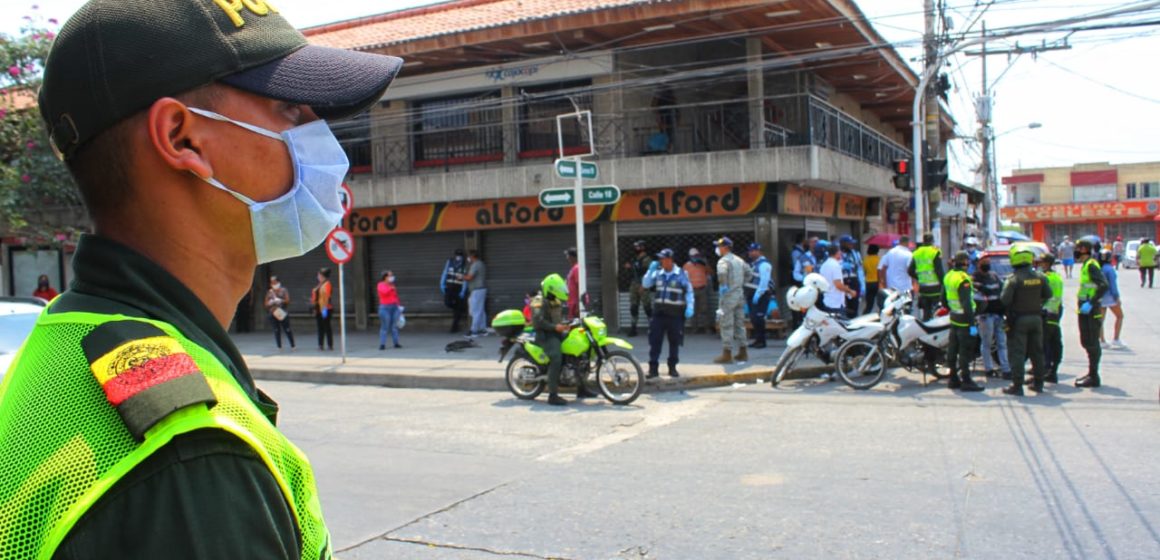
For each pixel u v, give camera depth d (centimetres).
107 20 110
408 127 1980
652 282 1204
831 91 2230
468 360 1464
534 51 1806
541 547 522
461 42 1745
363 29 2133
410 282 2016
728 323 1321
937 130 1755
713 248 1736
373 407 1092
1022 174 7638
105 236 117
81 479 91
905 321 1140
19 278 2398
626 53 1789
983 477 649
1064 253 4062
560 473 702
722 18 1605
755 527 546
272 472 102
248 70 116
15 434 96
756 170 1622
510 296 1897
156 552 89
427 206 1931
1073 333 1748
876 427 853
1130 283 3391
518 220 1839
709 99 1838
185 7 113
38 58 1828
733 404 1030
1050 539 511
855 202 2223
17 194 1836
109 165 114
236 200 122
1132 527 527
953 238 3653
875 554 493
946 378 1156
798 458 729
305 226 131
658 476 682
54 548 89
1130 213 7012
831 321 1138
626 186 1709
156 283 113
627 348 1064
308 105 120
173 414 93
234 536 93
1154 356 1334
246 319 2195
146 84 110
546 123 1845
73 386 98
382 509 609
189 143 116
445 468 730
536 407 1052
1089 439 766
